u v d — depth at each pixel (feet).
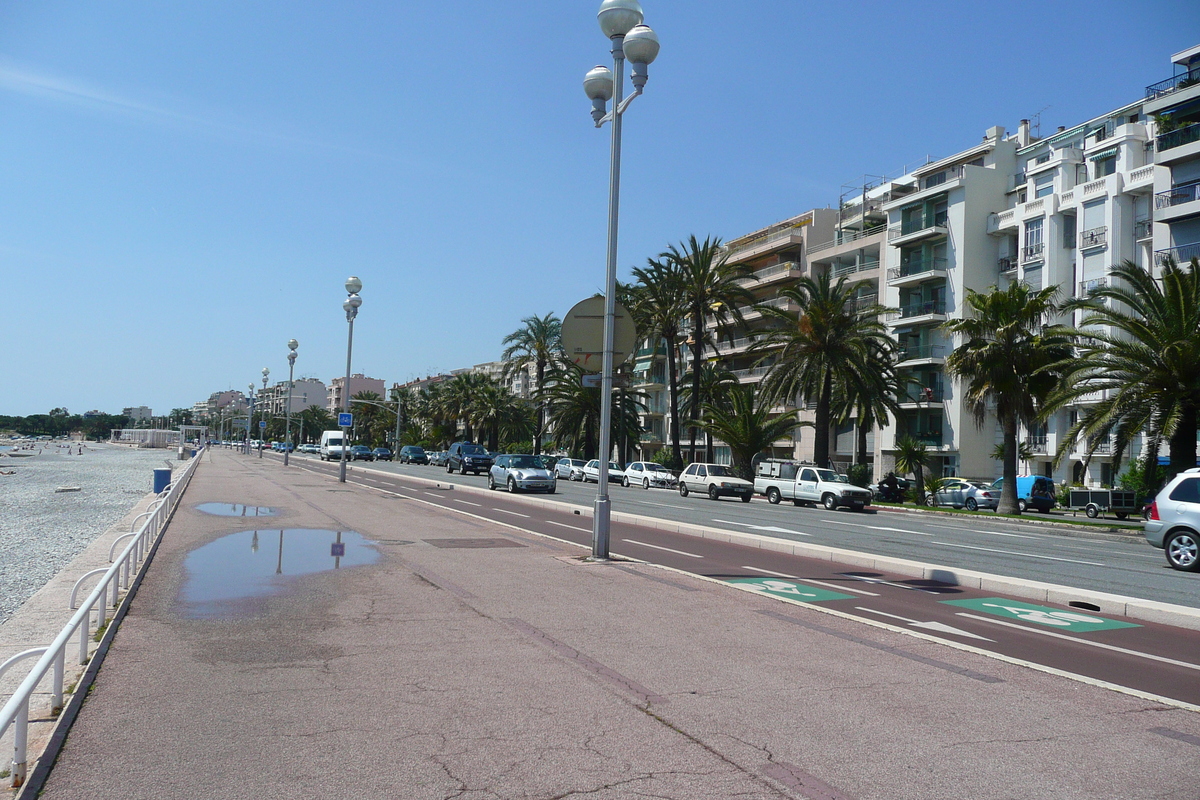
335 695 17.93
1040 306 104.68
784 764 14.58
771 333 143.95
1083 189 147.43
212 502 72.90
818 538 61.87
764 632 25.45
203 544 43.78
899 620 29.14
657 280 165.27
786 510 101.35
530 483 109.81
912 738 16.12
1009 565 49.80
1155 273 123.65
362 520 59.00
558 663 21.06
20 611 27.30
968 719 17.40
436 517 62.90
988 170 169.99
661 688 19.06
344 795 12.80
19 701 11.85
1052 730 16.84
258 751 14.55
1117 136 143.84
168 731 15.46
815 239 218.59
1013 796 13.47
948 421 166.91
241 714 16.52
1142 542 82.48
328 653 21.54
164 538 46.26
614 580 34.58
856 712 17.69
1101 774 14.51
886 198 207.00
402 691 18.34
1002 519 100.68
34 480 155.22
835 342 132.77
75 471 196.75
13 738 15.17
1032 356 105.50
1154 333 87.25
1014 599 34.88
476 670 20.20
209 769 13.70
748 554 48.60
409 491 103.04
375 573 34.94
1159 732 16.89
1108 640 26.91
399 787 13.14
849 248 200.44
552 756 14.65
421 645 22.65
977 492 129.59
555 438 208.74
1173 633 28.55
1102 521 106.11
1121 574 47.42
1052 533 92.07
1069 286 150.92
